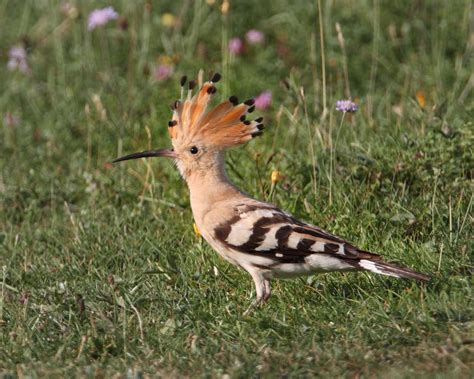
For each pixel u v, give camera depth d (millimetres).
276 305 9641
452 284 9398
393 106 14352
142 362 8523
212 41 16656
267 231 9453
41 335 9156
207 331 9070
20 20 18547
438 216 10727
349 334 8586
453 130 12078
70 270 10734
